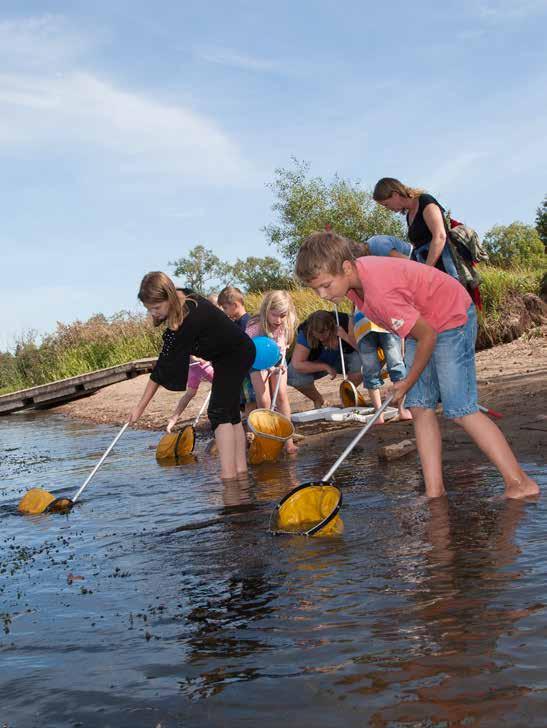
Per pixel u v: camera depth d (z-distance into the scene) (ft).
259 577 10.27
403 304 12.56
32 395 53.78
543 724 5.78
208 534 13.10
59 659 8.13
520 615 7.79
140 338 67.82
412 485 15.10
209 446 23.95
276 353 22.74
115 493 18.53
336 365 26.63
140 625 8.94
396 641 7.55
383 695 6.50
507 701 6.16
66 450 29.25
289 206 119.24
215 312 18.47
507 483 13.03
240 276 275.39
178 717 6.56
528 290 45.01
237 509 14.94
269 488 16.79
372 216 119.55
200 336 18.25
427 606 8.38
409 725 6.00
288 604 9.04
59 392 54.19
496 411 21.65
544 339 39.19
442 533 11.30
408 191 18.80
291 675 7.09
